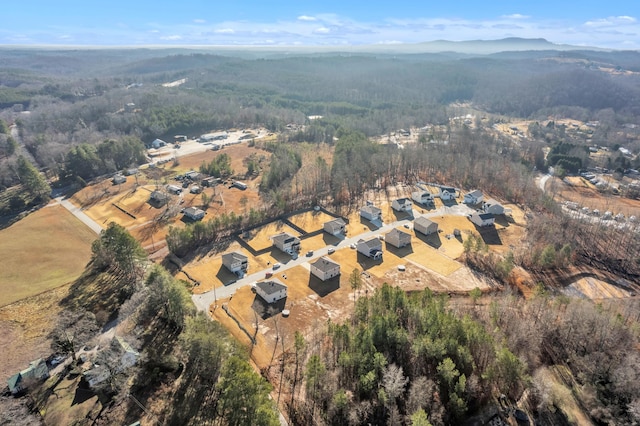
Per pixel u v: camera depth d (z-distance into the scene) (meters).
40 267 105.44
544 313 79.94
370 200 148.75
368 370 63.56
